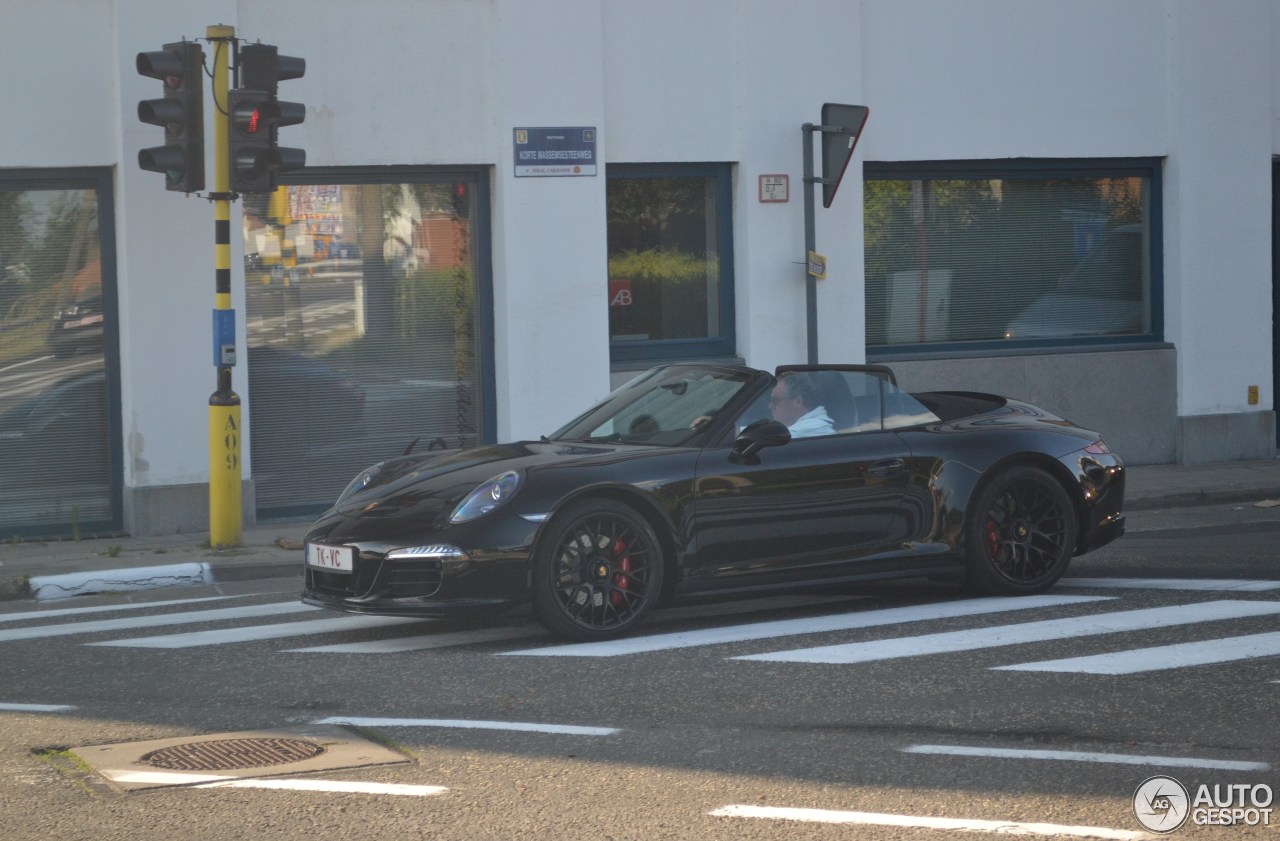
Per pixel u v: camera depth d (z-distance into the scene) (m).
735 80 19.16
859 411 11.88
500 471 10.86
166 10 16.44
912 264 20.62
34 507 16.84
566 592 10.72
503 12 17.92
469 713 8.86
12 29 16.14
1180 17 21.08
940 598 12.35
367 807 7.08
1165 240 21.53
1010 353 20.72
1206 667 9.66
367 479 11.77
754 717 8.65
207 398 16.84
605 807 7.04
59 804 7.19
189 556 15.02
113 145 16.55
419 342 18.36
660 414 11.91
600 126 18.39
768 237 19.25
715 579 11.12
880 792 7.21
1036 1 20.59
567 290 18.34
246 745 8.23
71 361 16.89
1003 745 7.99
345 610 10.68
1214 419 21.52
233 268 16.97
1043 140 20.73
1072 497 12.49
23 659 10.80
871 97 19.88
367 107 17.59
